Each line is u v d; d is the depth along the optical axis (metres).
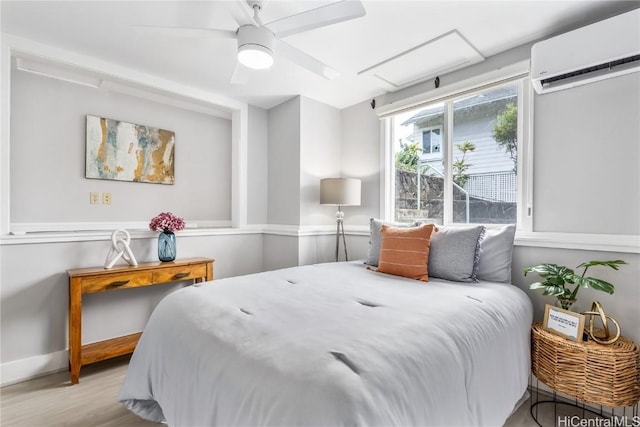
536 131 2.10
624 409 1.69
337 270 2.27
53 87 2.68
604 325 1.59
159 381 1.34
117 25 2.02
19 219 2.53
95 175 2.88
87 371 2.28
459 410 1.03
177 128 3.44
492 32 2.07
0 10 1.85
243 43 1.70
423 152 2.91
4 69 2.09
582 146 1.90
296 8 1.83
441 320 1.24
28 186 2.57
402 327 1.13
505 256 2.02
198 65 2.57
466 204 2.58
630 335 1.72
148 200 3.23
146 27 1.66
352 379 0.82
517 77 2.20
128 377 1.53
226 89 3.06
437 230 2.18
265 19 1.94
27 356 2.16
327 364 0.88
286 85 2.97
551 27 2.01
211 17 1.93
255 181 3.55
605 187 1.82
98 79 2.70
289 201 3.35
